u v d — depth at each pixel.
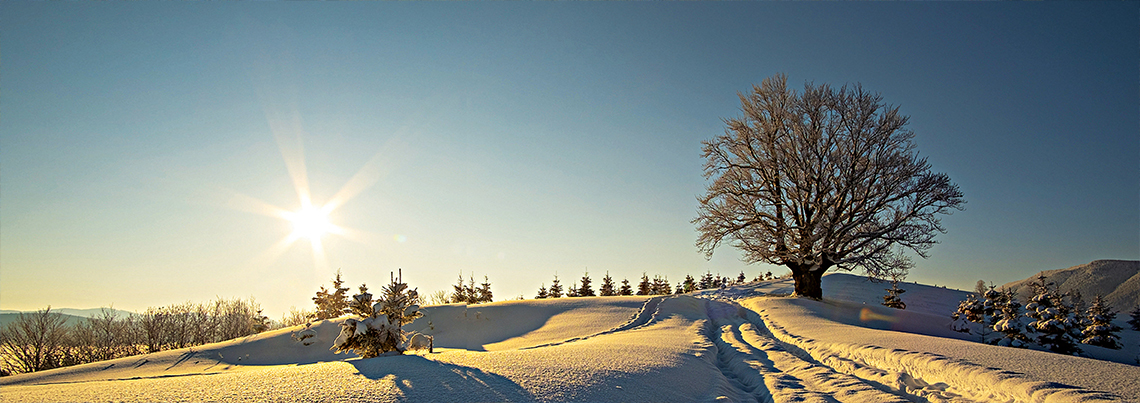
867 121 33.94
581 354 11.55
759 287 50.59
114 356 31.95
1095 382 7.69
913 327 25.33
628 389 8.33
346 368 9.07
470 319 29.95
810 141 35.03
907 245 32.06
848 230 33.38
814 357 13.28
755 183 37.53
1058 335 21.08
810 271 35.00
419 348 14.16
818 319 22.31
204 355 23.20
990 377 8.32
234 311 40.44
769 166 36.19
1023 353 10.51
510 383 8.12
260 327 38.28
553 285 63.53
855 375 10.84
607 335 21.38
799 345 15.12
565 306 32.81
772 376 10.67
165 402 6.55
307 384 7.72
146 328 34.00
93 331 32.28
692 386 9.30
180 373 20.38
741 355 13.92
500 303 34.06
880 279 33.81
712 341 18.22
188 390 7.23
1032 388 7.50
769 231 35.53
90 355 31.05
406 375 8.44
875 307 31.81
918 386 9.45
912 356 10.47
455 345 25.11
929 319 28.27
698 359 12.43
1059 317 21.22
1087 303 71.25
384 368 9.07
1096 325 23.62
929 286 57.34
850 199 34.22
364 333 13.43
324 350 24.39
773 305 28.30
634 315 28.80
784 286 49.41
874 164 33.62
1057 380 7.85
